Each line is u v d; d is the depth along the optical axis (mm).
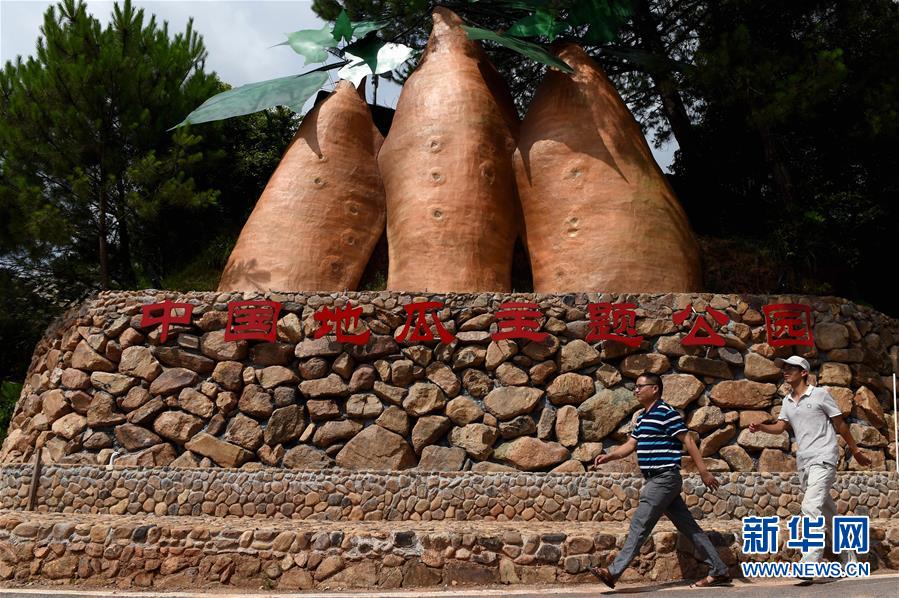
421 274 11133
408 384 9883
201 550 7523
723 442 9680
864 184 14570
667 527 7945
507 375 9828
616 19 13508
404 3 14062
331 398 9914
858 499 9258
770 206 14828
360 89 13297
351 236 12016
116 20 15062
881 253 14812
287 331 10133
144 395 10055
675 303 10180
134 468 9633
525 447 9555
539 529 8047
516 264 12219
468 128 11898
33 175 14711
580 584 7172
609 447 9609
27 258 14922
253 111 12539
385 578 7312
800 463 6973
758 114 12141
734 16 13875
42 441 10133
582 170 11609
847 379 10117
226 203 17500
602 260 11070
